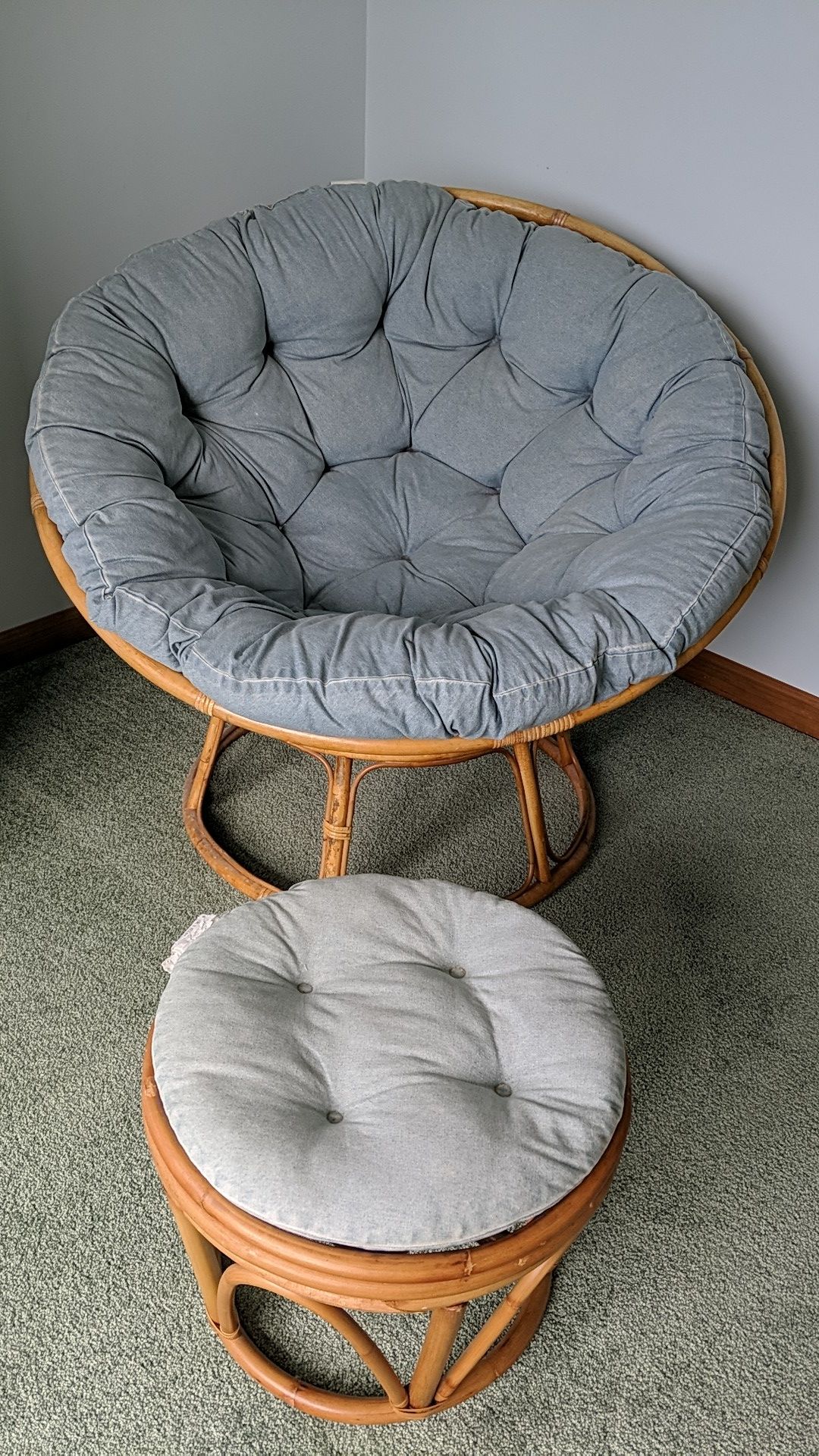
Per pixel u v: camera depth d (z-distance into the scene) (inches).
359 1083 36.7
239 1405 42.7
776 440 63.0
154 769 72.1
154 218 77.2
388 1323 45.4
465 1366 39.5
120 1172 49.7
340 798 55.5
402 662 48.1
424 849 67.9
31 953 59.2
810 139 64.7
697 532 55.7
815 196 65.9
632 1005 59.2
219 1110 35.0
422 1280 32.7
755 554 56.6
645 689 52.7
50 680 79.4
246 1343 42.6
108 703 77.5
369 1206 32.9
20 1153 50.2
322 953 41.3
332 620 50.7
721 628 55.6
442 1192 33.4
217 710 49.6
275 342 69.2
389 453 71.9
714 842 70.1
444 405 71.6
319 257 67.9
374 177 91.2
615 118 72.9
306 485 68.0
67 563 54.2
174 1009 38.3
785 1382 44.4
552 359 69.3
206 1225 34.2
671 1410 43.4
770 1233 49.4
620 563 55.6
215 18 73.8
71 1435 41.5
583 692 49.8
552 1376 44.1
